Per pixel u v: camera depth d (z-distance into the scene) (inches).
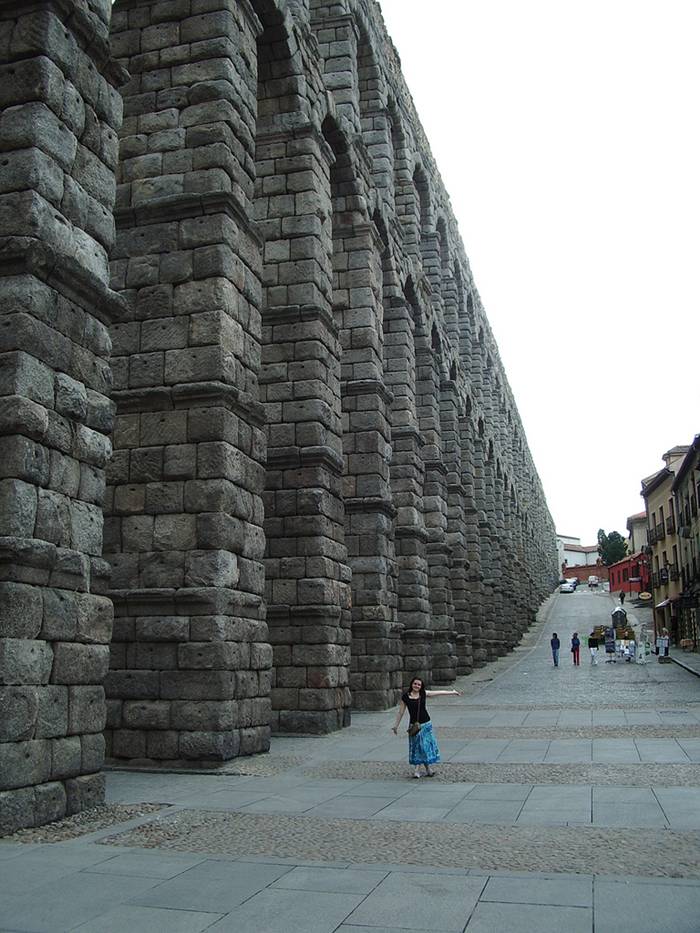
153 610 641.6
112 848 363.9
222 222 689.6
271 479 884.0
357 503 1063.6
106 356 495.8
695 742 676.7
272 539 872.9
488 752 661.3
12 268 438.6
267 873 321.1
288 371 896.3
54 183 462.0
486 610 2094.0
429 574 1505.9
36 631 414.9
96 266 490.6
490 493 2285.9
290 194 919.7
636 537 4990.2
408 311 1348.4
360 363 1093.8
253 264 738.2
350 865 331.3
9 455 416.2
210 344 671.1
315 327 895.7
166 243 697.0
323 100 1001.5
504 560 2493.8
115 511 665.6
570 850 349.1
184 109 717.9
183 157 708.0
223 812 445.7
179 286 687.7
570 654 2369.6
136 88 732.0
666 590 2982.3
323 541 864.3
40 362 437.1
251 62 773.3
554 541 6801.2
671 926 255.9
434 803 463.5
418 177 1706.4
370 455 1074.1
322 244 929.5
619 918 263.3
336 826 407.5
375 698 1021.8
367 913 272.5
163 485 660.1
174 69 727.7
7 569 405.1
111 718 633.6
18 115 457.4
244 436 692.7
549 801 458.6
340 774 577.9
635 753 625.9
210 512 647.1
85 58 499.2
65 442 448.8
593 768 564.7
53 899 291.7
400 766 607.5
